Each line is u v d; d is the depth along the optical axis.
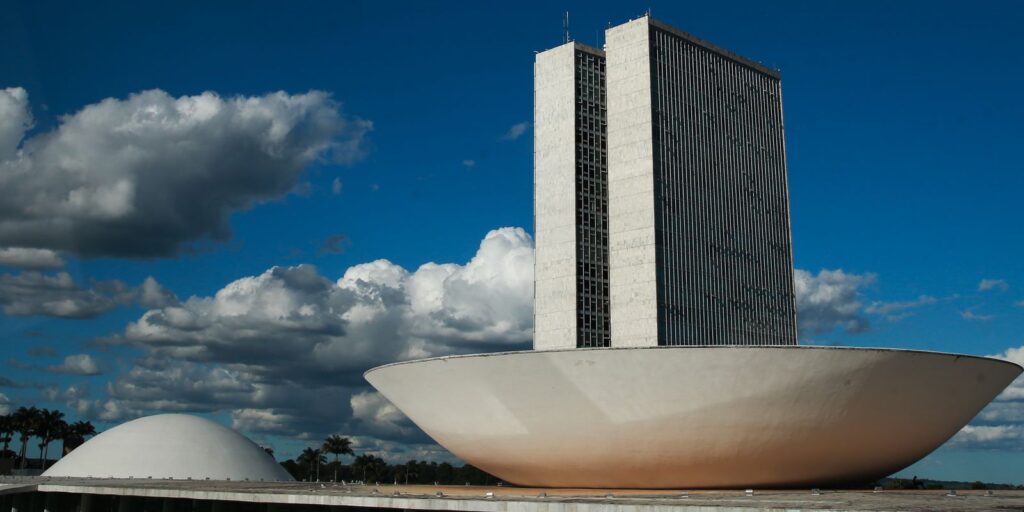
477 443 44.62
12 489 57.88
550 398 40.72
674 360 38.66
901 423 41.75
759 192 102.56
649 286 88.38
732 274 96.81
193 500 60.34
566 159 92.62
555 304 90.56
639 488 42.62
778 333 101.62
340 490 46.38
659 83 93.44
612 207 92.75
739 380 38.78
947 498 34.28
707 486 42.09
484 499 34.41
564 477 43.34
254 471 82.56
